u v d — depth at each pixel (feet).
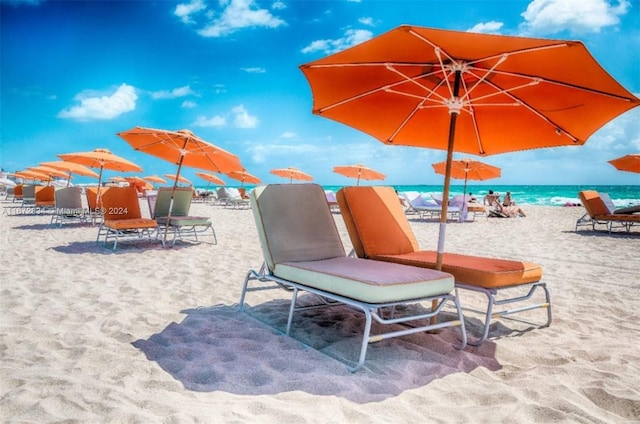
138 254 21.65
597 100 9.13
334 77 10.24
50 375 7.68
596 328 11.56
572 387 7.86
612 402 7.34
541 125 11.16
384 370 8.37
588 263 21.62
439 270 10.44
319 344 9.81
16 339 9.60
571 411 6.98
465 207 46.55
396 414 6.68
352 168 57.77
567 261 22.20
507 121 11.62
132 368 8.18
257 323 11.17
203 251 23.13
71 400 6.76
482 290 9.82
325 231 12.36
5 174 98.73
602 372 8.49
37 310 11.80
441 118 12.29
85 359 8.55
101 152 32.19
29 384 7.30
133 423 6.15
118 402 6.74
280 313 12.17
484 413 6.78
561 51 7.48
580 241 30.12
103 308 12.23
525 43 7.39
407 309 13.07
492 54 8.23
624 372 8.64
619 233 35.22
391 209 13.39
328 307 12.90
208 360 8.66
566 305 13.85
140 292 14.15
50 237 27.20
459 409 6.93
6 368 8.00
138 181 80.64
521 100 10.43
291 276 10.37
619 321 12.30
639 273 19.15
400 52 8.75
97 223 36.11
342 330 10.87
